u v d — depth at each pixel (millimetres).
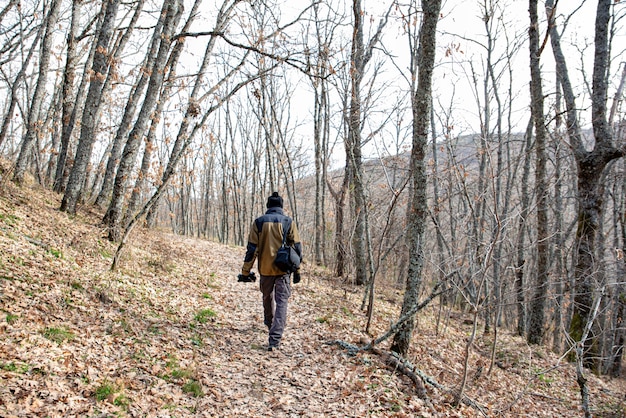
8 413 2773
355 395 4590
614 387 8938
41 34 12992
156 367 4242
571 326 10242
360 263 12672
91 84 10672
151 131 13586
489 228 6402
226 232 33562
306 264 17016
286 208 24672
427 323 10039
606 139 10086
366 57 11438
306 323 7191
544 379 8406
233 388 4352
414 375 5375
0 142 11578
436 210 7617
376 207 9156
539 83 10320
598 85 10273
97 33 13742
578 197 10594
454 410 4926
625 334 10539
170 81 10828
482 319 12852
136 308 5719
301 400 4332
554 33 10820
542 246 10836
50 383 3297
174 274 8805
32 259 5891
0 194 8555
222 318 6652
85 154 10688
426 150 6023
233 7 10875
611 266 8164
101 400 3338
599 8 10219
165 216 43031
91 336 4422
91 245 7980
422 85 5973
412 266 6062
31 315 4305
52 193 12648
